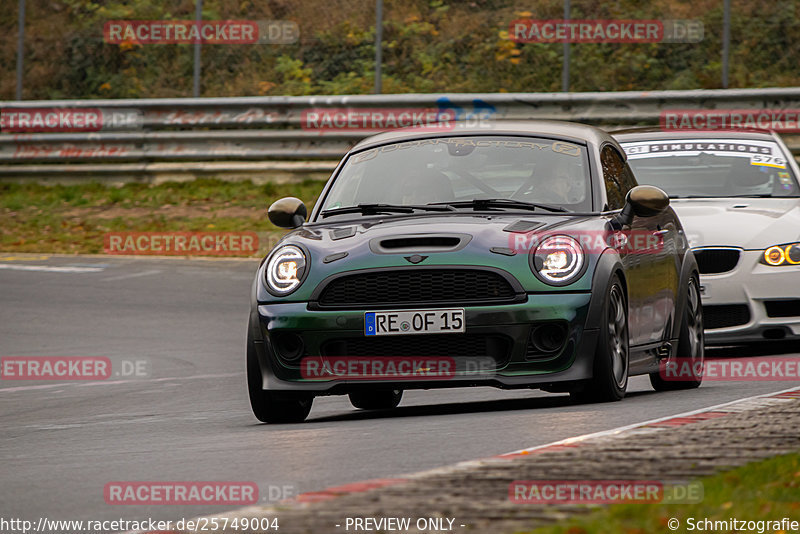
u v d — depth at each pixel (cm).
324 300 2448
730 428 1912
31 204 7175
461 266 2398
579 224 2508
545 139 2777
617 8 7819
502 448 1945
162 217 6731
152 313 4656
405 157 2791
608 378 2441
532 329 2388
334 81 8038
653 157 3925
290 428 2433
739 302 3506
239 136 7306
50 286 5206
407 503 1456
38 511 1648
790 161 3884
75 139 7444
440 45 8012
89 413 2973
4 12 8712
